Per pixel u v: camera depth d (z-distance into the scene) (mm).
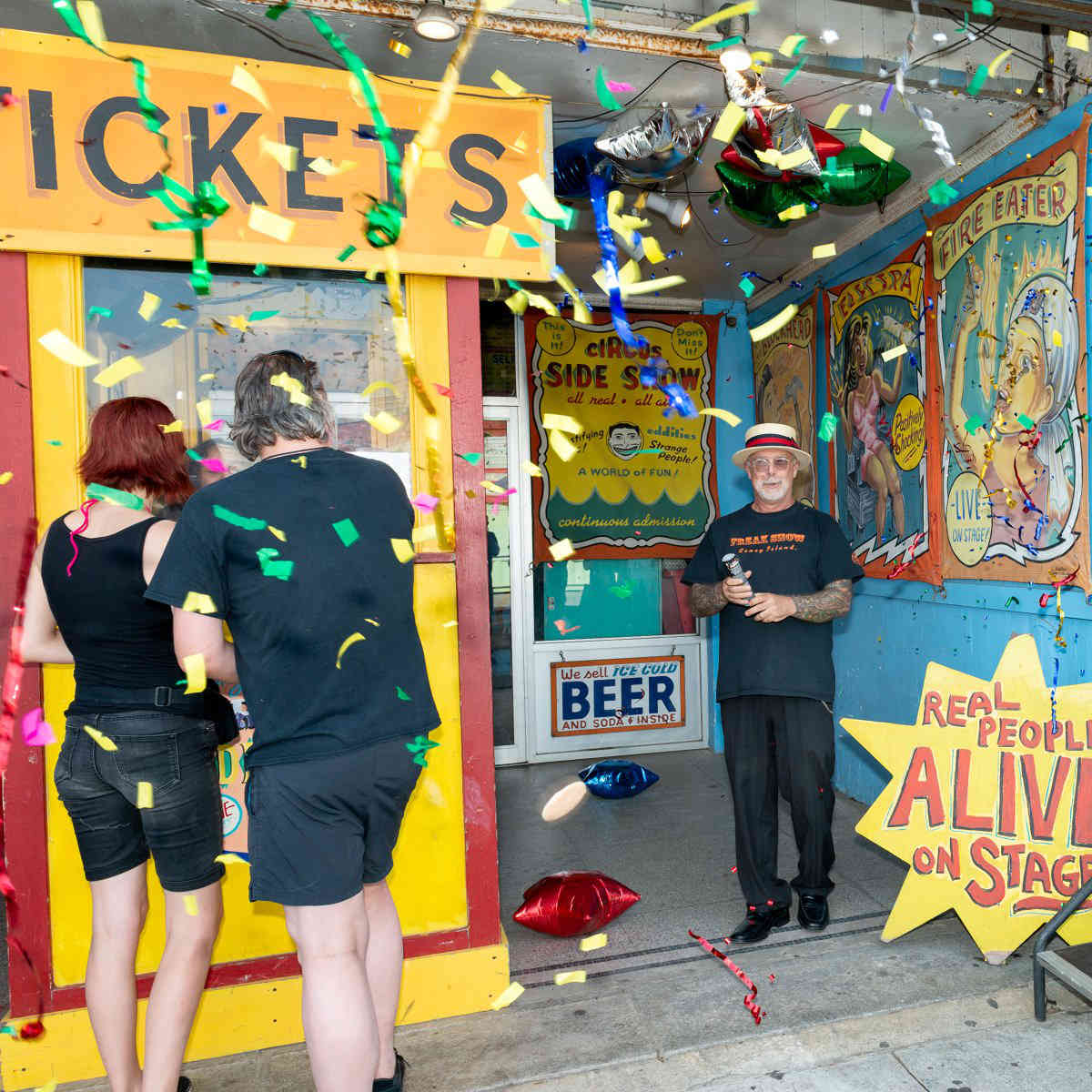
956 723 2512
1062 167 2607
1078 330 2541
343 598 1462
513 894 2965
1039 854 2361
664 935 2584
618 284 2270
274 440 1560
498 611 4793
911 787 2510
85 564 1614
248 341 2225
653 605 5059
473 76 2533
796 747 2500
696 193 3377
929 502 3324
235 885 2102
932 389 3299
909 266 3445
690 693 5035
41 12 2135
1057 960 2035
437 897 2219
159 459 1729
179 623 1450
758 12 2471
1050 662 2705
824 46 2516
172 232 2004
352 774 1441
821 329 4176
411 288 2244
